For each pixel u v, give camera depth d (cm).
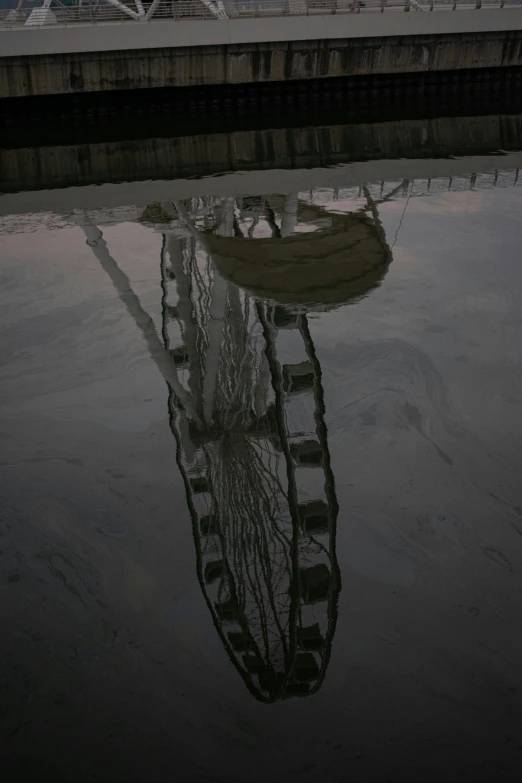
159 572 344
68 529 374
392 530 362
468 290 679
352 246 835
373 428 452
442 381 505
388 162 1431
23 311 683
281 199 1120
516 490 387
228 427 457
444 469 407
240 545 355
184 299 696
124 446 449
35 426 476
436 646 294
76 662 295
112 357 577
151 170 1443
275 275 756
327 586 326
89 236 948
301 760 249
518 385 495
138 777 246
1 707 275
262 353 566
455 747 251
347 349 565
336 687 278
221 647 299
